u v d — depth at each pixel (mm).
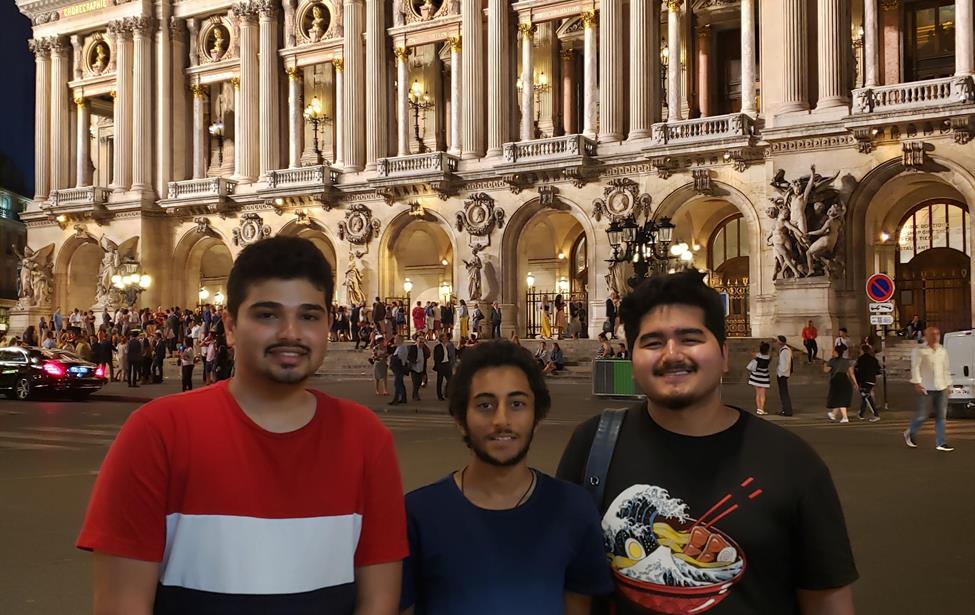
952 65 38938
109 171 61312
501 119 45531
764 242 38969
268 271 3188
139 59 54375
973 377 22703
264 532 3004
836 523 3410
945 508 11289
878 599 7562
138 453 2971
